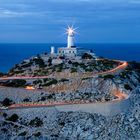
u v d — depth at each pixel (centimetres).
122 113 18038
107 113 17700
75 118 17125
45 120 17075
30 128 16725
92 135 16512
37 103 18425
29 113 17375
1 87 19575
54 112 17400
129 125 17400
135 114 18200
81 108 17625
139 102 19238
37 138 16200
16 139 16225
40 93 19250
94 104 17662
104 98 19012
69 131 16600
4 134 16450
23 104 18438
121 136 16700
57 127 16775
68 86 19938
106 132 16750
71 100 18700
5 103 18500
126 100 18612
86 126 16812
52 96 19050
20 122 17050
